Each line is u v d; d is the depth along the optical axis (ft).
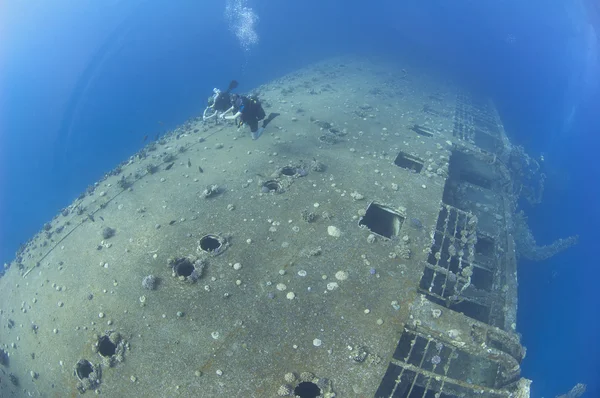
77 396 13.97
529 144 48.39
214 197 21.17
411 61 63.41
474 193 28.07
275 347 13.69
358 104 36.09
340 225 19.03
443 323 14.49
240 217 19.56
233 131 28.96
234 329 14.32
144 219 20.21
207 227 19.02
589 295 27.55
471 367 14.89
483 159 31.30
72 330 15.75
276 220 19.29
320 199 20.86
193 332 14.37
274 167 23.63
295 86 43.11
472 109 43.34
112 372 13.93
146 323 14.96
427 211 20.89
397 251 17.61
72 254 19.34
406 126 32.40
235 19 94.07
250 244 17.87
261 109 23.53
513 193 31.53
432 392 15.70
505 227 24.68
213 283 16.03
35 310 17.52
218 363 13.39
